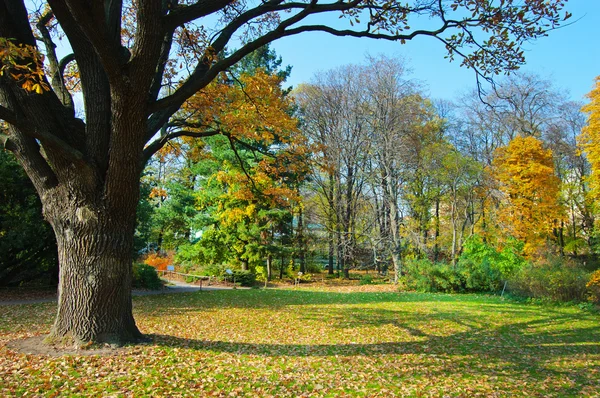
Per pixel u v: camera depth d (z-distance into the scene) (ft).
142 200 70.64
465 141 114.83
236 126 32.40
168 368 18.93
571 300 54.24
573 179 116.47
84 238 20.67
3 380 16.28
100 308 20.90
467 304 53.36
